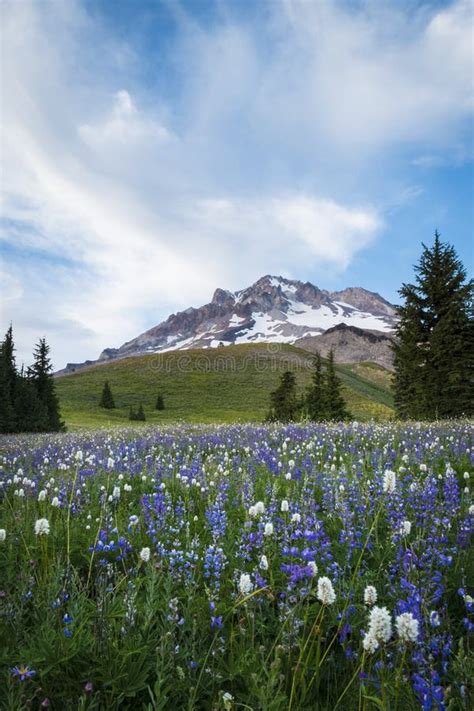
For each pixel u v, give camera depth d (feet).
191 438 56.44
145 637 11.21
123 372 465.06
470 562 15.64
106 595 11.65
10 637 10.75
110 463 24.02
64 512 21.45
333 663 10.93
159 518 19.85
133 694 9.36
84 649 10.27
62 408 331.16
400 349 119.34
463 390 106.73
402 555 14.82
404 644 8.57
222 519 18.24
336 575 14.10
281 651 10.06
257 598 12.56
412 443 39.91
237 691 10.15
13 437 100.99
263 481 28.55
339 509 20.48
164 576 14.69
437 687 8.66
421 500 20.99
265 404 354.33
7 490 27.22
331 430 54.34
